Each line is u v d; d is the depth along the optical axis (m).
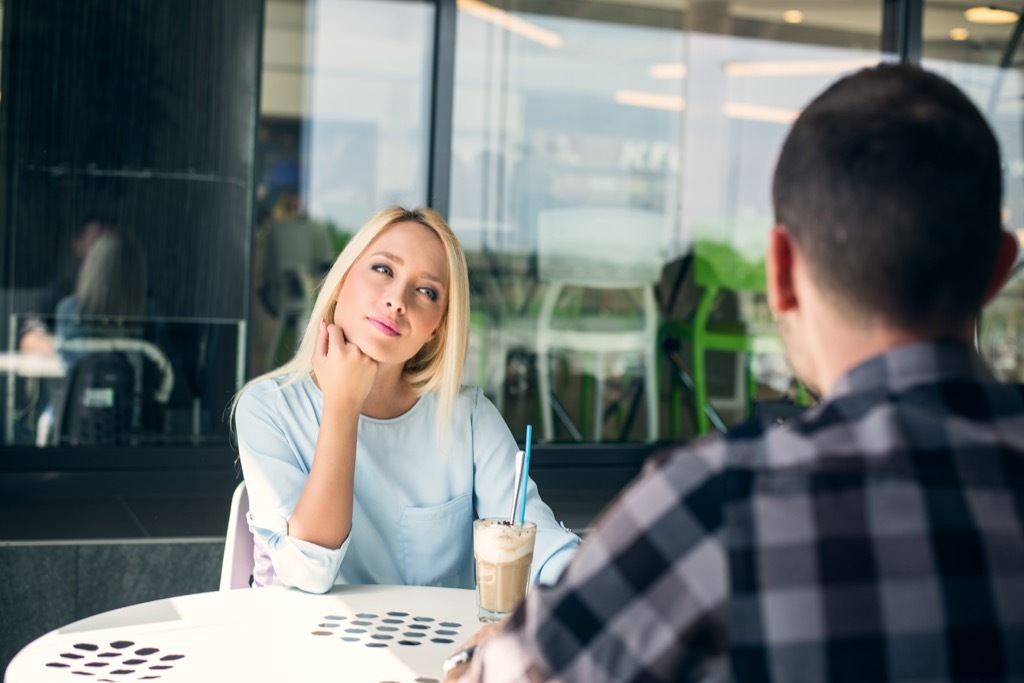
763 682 0.71
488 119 4.42
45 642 1.39
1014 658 0.69
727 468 0.76
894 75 0.80
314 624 1.48
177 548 3.15
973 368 0.78
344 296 1.87
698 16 4.59
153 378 3.90
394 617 1.52
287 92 4.41
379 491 1.88
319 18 4.41
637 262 4.57
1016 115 4.69
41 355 3.80
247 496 1.94
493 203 4.43
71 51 3.77
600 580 0.77
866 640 0.70
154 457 3.88
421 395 1.96
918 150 0.76
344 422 1.68
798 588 0.71
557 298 4.49
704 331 4.65
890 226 0.76
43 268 3.79
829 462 0.74
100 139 3.81
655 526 0.76
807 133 0.80
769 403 2.62
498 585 1.46
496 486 1.94
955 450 0.73
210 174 3.91
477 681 0.86
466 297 1.92
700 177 4.63
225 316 3.95
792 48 4.68
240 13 3.90
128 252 3.85
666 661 0.75
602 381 4.54
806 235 0.79
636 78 4.55
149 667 1.31
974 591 0.70
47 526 3.28
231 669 1.30
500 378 4.43
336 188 4.48
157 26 3.84
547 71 4.46
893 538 0.71
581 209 4.51
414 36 4.48
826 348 0.81
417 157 4.50
